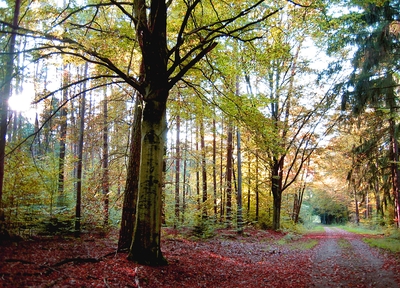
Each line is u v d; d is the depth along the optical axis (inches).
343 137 928.3
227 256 439.2
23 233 390.9
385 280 315.9
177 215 734.5
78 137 624.7
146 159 307.7
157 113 313.9
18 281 198.1
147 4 411.8
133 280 247.4
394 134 642.2
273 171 879.7
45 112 671.1
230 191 909.8
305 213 1971.0
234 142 910.4
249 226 884.0
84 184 598.9
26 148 417.1
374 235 877.8
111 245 407.8
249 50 383.2
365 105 580.4
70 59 392.8
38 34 288.2
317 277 337.7
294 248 565.9
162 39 315.6
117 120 520.1
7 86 286.2
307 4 344.2
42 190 443.2
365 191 848.9
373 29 521.0
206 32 374.9
